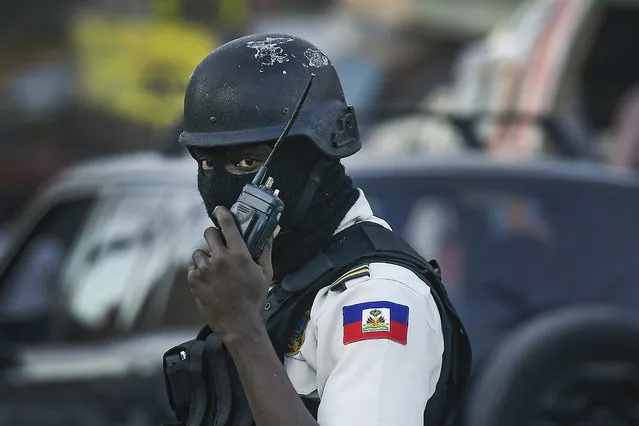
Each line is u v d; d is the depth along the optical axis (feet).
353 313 22.74
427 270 23.85
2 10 134.62
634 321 45.06
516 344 44.52
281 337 23.54
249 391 22.00
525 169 50.34
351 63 147.84
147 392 45.80
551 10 82.69
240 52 24.08
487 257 47.98
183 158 52.80
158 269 48.91
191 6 117.39
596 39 98.02
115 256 51.39
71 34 130.82
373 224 24.50
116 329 48.85
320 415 22.36
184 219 49.08
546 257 48.32
